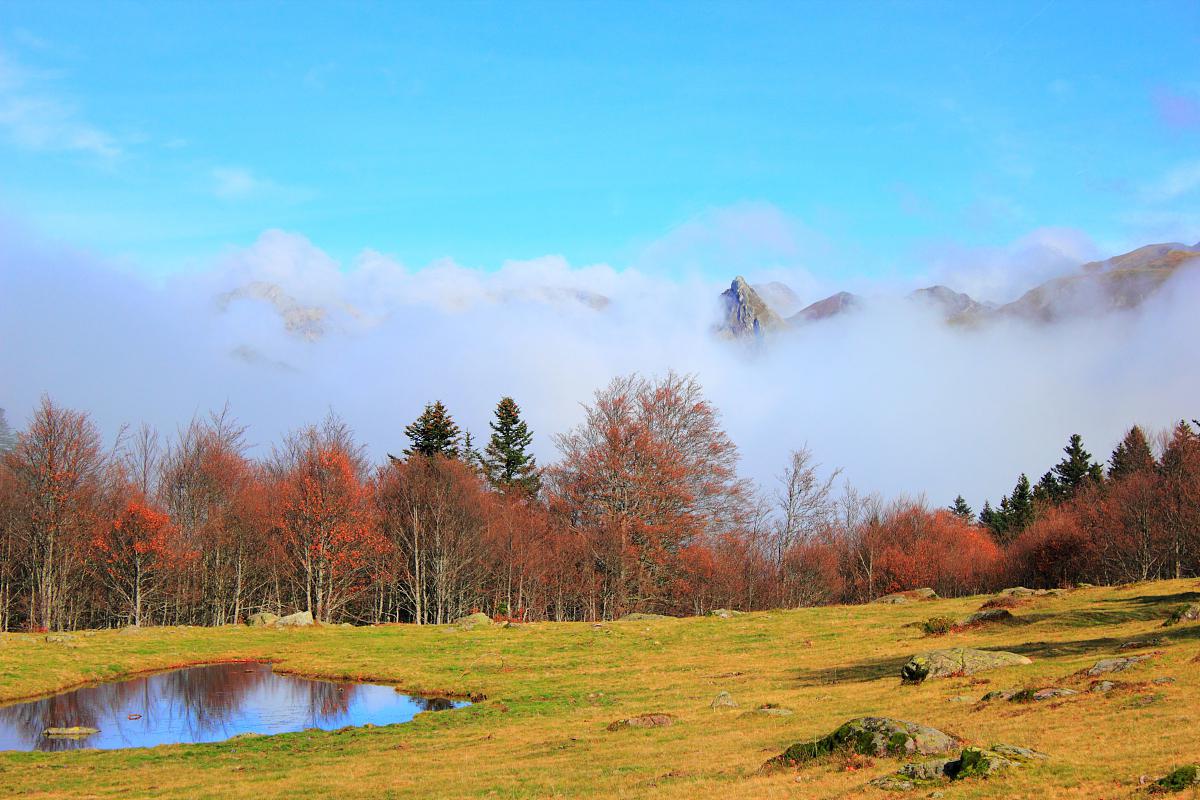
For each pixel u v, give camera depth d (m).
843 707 33.84
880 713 31.64
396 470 100.44
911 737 23.33
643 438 90.38
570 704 41.41
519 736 34.50
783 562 104.62
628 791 23.27
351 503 85.69
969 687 34.25
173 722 41.88
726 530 94.31
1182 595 54.41
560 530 96.62
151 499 94.31
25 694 47.56
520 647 60.75
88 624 92.12
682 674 48.28
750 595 100.81
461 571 93.69
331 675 53.81
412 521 92.69
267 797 26.53
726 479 93.25
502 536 95.44
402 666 55.19
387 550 89.25
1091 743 22.27
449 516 92.19
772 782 22.38
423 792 25.67
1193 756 19.66
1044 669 35.28
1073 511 124.12
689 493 88.94
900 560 116.62
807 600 104.50
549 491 102.00
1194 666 30.44
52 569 80.06
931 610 66.31
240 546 88.81
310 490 83.75
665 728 33.22
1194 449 102.38
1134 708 26.02
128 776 30.72
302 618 74.12
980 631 51.94
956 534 129.88
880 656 47.62
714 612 73.38
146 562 80.88
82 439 80.69
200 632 67.81
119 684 51.81
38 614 81.81
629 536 88.19
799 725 30.89
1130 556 103.12
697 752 28.03
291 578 87.81
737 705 37.16
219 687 50.81
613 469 89.44
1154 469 113.69
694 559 90.69
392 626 73.12
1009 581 119.94
